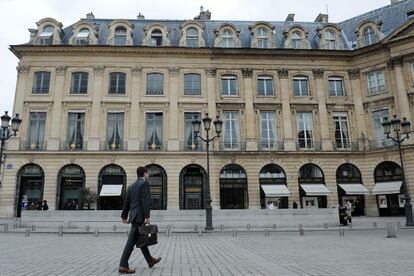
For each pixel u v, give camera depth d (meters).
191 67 33.84
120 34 34.44
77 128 32.06
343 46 36.28
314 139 33.62
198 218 20.95
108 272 6.79
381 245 11.91
